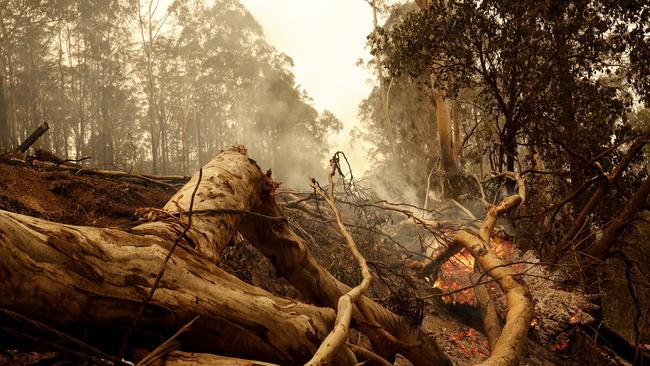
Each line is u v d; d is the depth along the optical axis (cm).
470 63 988
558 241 824
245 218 324
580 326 562
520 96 1012
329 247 591
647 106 1021
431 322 545
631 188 909
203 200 262
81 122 3550
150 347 176
